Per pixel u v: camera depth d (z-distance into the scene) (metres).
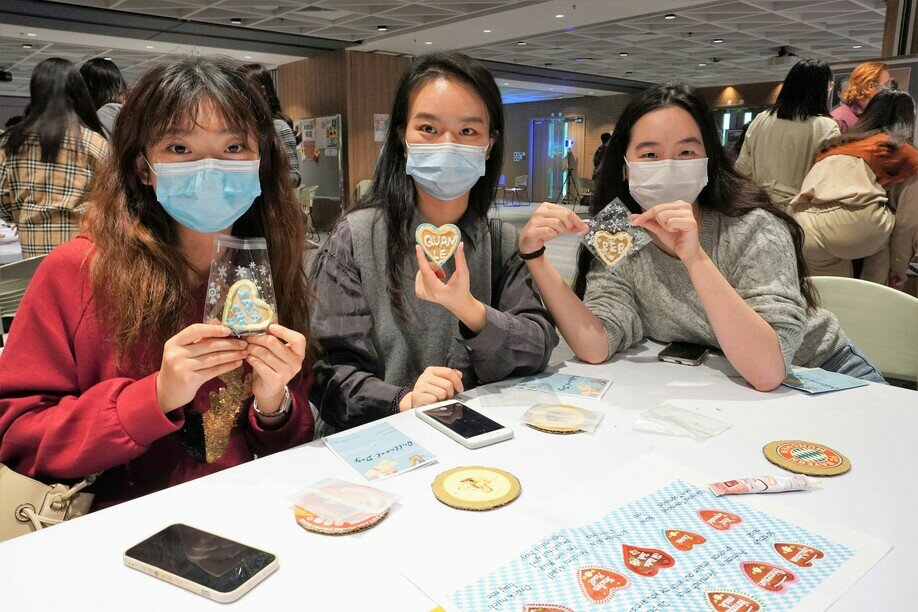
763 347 1.36
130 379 1.08
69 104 2.72
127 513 0.88
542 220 1.47
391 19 8.54
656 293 1.71
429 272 1.29
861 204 2.63
